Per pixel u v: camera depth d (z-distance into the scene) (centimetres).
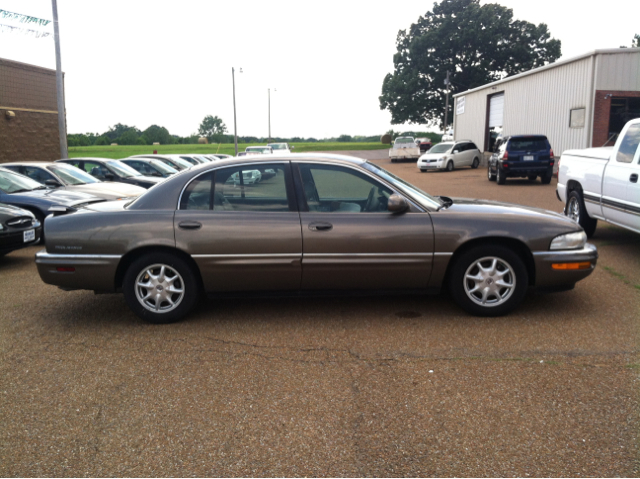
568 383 362
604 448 288
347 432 309
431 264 484
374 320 497
